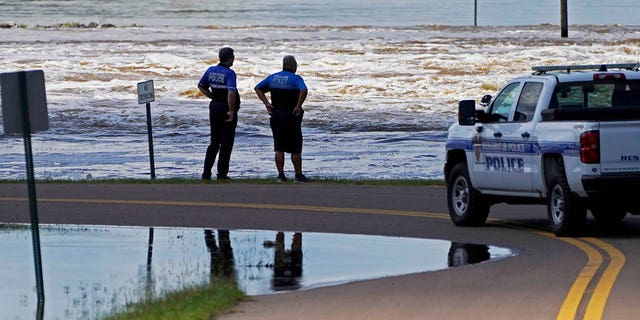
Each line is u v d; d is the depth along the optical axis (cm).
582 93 3950
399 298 2823
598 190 3684
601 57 16950
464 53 17925
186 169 7225
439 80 13600
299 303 2798
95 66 15588
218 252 3775
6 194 5428
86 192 5466
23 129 3206
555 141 3806
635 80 3981
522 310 2588
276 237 4072
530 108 4003
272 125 5769
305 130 9369
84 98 11838
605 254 3462
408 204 4897
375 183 5722
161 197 5231
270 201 5031
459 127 4325
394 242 3906
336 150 8150
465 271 3247
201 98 12081
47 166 7444
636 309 2562
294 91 5731
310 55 17488
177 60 16162
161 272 3438
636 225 4228
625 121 3691
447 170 4403
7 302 3080
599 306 2598
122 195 5325
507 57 16875
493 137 4103
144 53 17900
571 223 3822
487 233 4053
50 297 3131
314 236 4075
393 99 11906
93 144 8688
